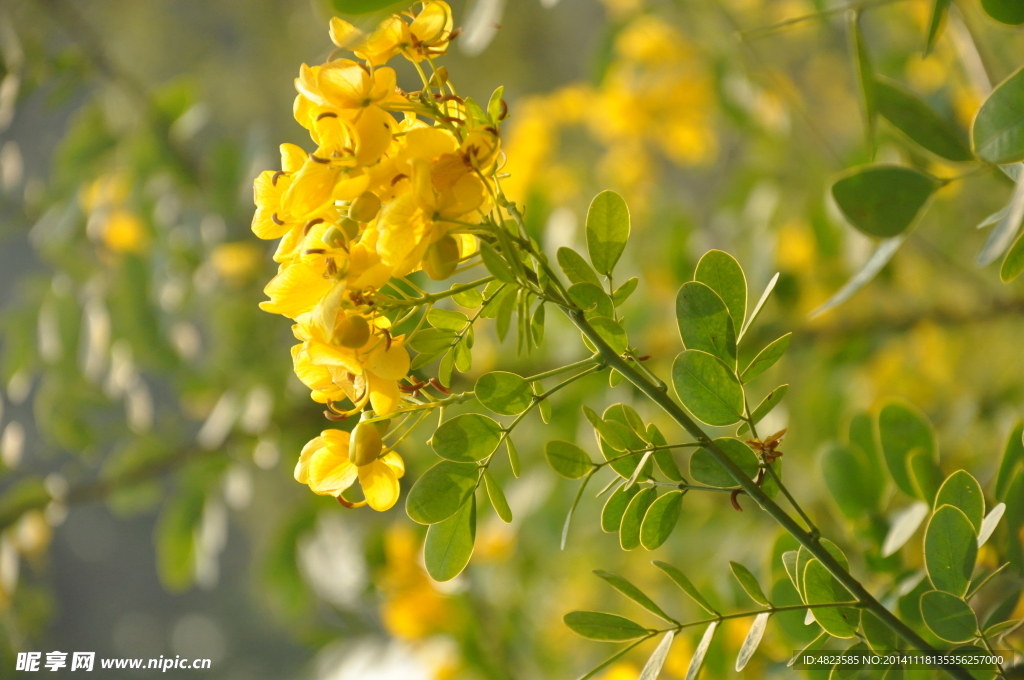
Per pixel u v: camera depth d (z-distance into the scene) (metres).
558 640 2.15
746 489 1.09
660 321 1.98
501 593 2.03
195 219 2.17
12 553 1.99
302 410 1.91
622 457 1.10
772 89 2.04
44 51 1.94
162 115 2.13
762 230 1.92
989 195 1.90
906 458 1.19
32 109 4.30
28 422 4.14
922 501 1.18
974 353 2.04
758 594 1.11
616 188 2.56
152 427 2.04
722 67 2.14
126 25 4.94
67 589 6.48
